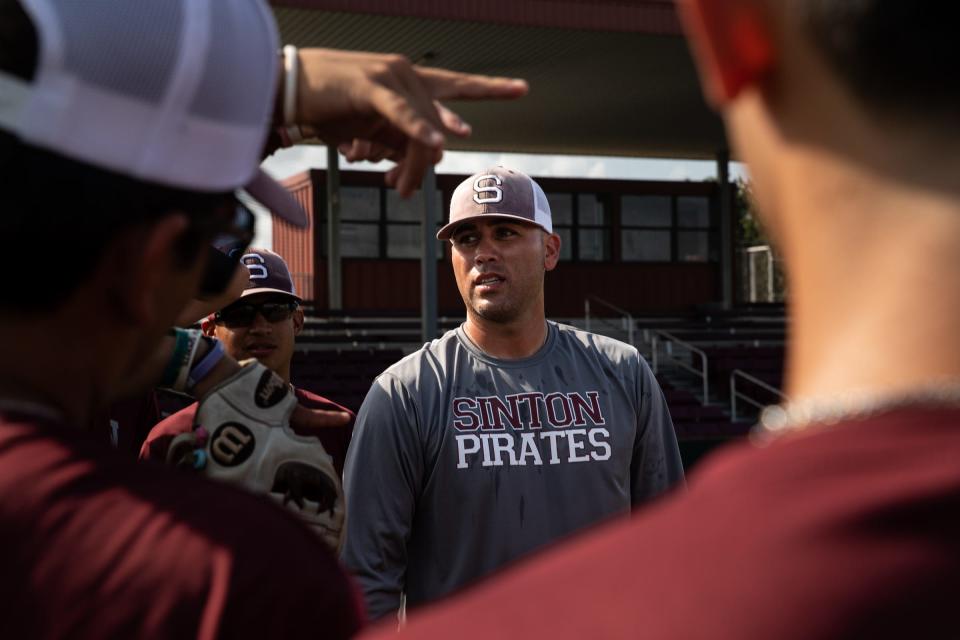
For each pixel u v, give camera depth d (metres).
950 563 0.41
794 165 0.50
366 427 2.89
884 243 0.47
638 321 23.12
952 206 0.45
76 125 0.76
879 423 0.44
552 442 2.95
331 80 0.91
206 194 0.84
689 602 0.43
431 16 13.54
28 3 0.75
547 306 24.28
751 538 0.43
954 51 0.44
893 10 0.44
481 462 2.89
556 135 22.22
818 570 0.41
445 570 2.88
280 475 1.16
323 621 0.80
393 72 0.90
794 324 0.54
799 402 0.49
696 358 19.92
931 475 0.42
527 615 0.47
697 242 25.44
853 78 0.46
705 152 25.05
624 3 14.34
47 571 0.75
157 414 2.77
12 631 0.74
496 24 13.94
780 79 0.50
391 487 2.85
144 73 0.77
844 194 0.48
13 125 0.75
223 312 3.37
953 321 0.44
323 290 23.39
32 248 0.76
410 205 23.80
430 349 3.06
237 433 1.16
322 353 18.89
